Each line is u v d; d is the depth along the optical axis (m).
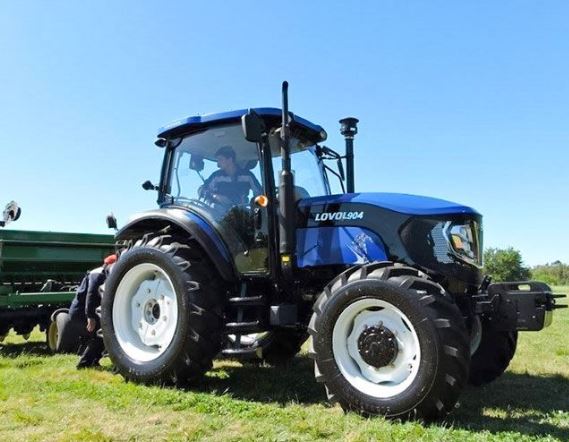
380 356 3.66
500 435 3.20
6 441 3.12
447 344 3.41
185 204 5.03
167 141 5.34
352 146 5.80
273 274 4.49
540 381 4.99
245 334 4.57
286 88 4.36
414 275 3.69
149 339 4.77
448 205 4.21
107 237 8.01
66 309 6.87
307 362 6.02
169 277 4.59
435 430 3.26
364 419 3.54
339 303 3.77
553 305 3.93
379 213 4.22
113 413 3.70
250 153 4.79
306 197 4.97
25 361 5.88
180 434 3.22
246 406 3.85
